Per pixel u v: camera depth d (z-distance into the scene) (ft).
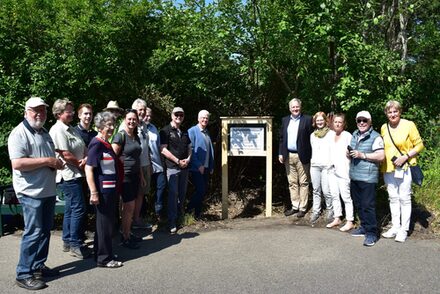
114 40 22.94
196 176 22.24
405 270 14.56
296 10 22.02
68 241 16.93
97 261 15.24
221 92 28.32
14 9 22.56
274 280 13.83
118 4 23.29
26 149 13.38
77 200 16.33
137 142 17.28
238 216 24.67
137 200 19.84
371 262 15.31
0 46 23.02
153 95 24.70
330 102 23.77
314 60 23.00
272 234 18.93
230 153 23.15
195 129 22.25
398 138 17.51
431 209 20.84
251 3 23.97
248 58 25.63
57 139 15.88
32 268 13.58
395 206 18.08
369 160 17.34
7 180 22.99
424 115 24.67
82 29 21.67
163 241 18.42
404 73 25.14
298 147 21.66
